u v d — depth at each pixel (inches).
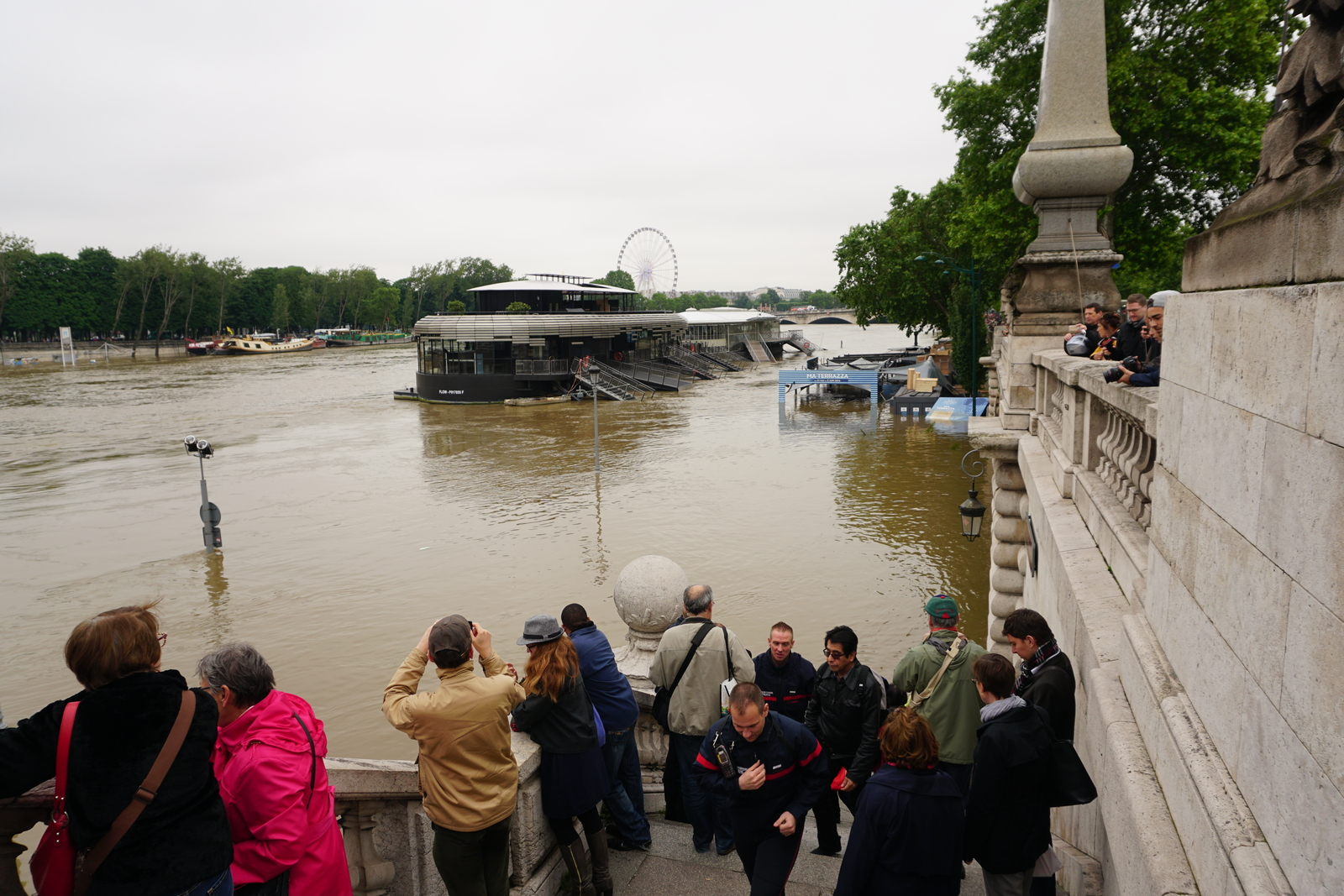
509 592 841.5
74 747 90.7
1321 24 85.0
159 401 2657.5
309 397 2743.6
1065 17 358.3
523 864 169.9
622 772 194.2
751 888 156.1
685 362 3476.9
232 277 5723.4
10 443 1854.1
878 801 132.9
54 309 4975.4
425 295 7785.4
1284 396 80.4
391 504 1240.8
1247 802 89.4
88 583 904.9
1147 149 1077.1
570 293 3521.2
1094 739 163.2
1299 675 76.4
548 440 1787.6
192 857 94.7
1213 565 101.7
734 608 759.7
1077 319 374.3
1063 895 171.0
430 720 142.1
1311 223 76.3
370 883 157.0
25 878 378.9
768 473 1368.1
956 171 1305.4
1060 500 260.4
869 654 643.5
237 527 1124.5
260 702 118.7
